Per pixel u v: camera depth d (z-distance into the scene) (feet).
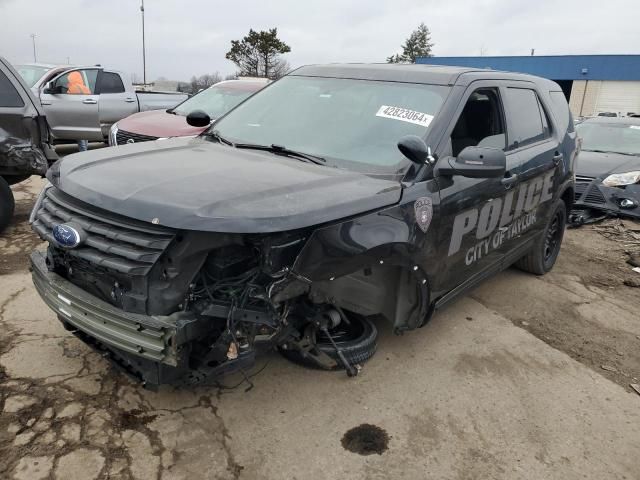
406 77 12.53
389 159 10.75
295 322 9.78
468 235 12.12
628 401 11.60
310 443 9.31
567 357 13.29
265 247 8.16
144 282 8.07
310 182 9.33
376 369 11.73
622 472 9.43
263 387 10.69
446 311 15.15
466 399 11.03
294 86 13.64
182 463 8.59
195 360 8.63
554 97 17.42
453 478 8.88
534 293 17.19
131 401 9.89
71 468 8.23
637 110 128.88
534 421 10.57
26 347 11.25
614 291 18.11
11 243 17.61
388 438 9.63
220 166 9.87
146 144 11.91
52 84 33.19
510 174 13.43
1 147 17.47
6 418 9.12
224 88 29.86
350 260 8.98
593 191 26.58
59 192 9.70
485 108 12.85
